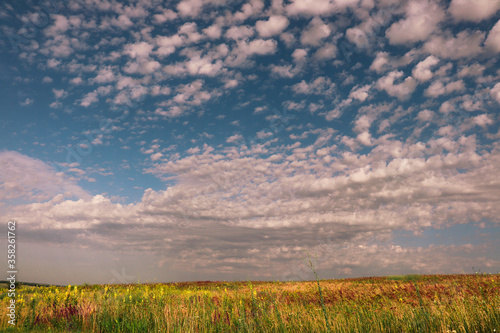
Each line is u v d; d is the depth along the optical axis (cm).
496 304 577
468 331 516
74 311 919
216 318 799
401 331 592
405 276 2284
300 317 705
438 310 644
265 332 659
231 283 1454
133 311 870
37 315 849
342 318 673
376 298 1115
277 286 1549
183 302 960
